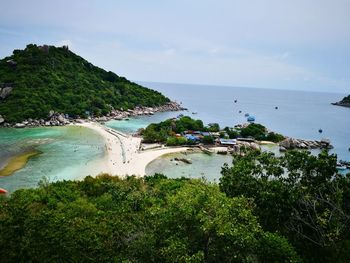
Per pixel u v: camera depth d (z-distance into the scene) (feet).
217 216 67.46
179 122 446.60
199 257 61.77
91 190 170.09
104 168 261.03
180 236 69.92
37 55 634.43
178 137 373.61
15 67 585.22
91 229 76.84
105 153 308.60
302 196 104.17
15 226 75.97
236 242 67.05
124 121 546.26
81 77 652.89
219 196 74.49
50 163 267.59
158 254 70.64
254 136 417.69
